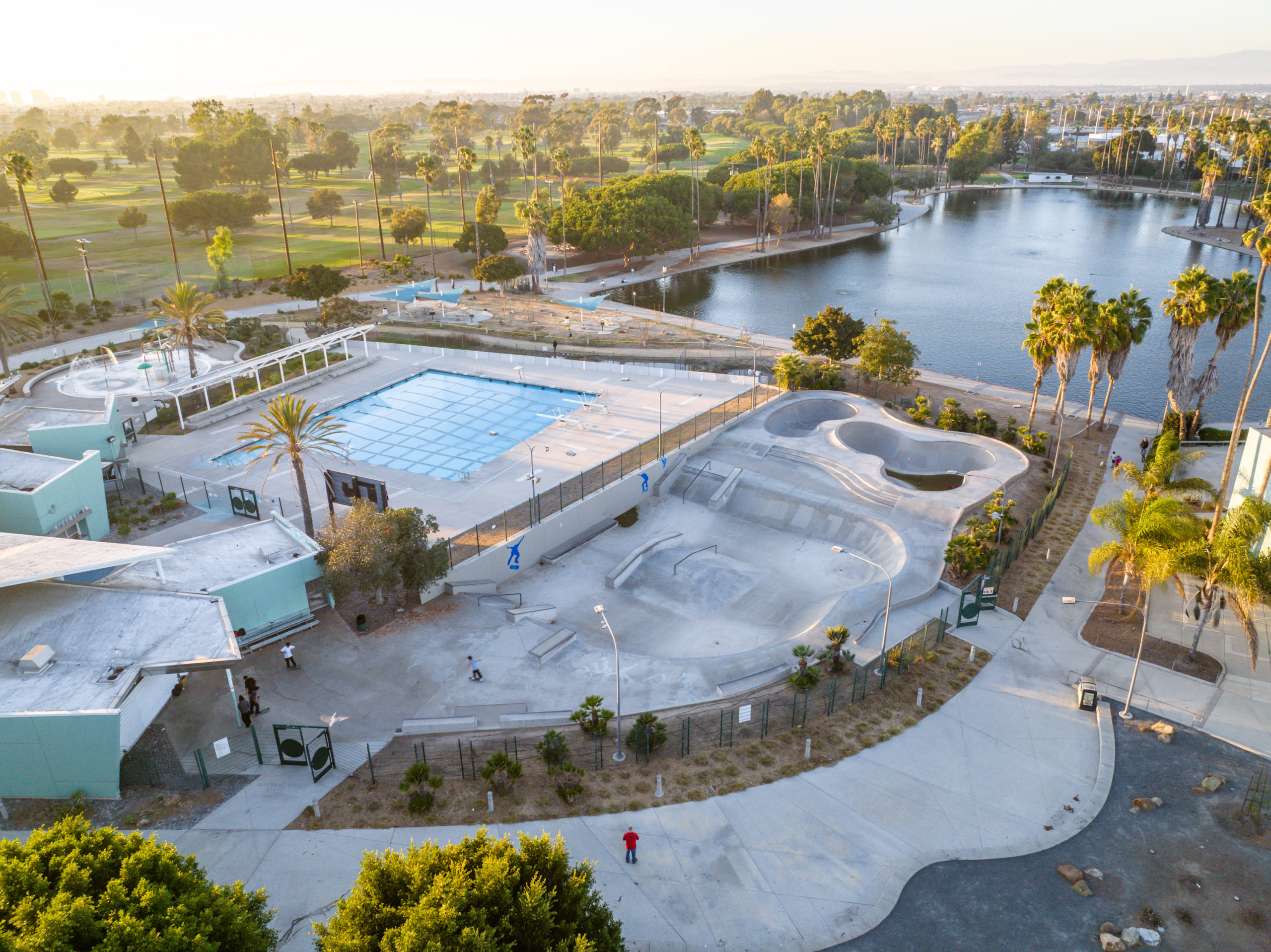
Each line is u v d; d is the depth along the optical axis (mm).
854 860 28484
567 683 39406
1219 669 39719
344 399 78375
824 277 141625
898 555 51531
